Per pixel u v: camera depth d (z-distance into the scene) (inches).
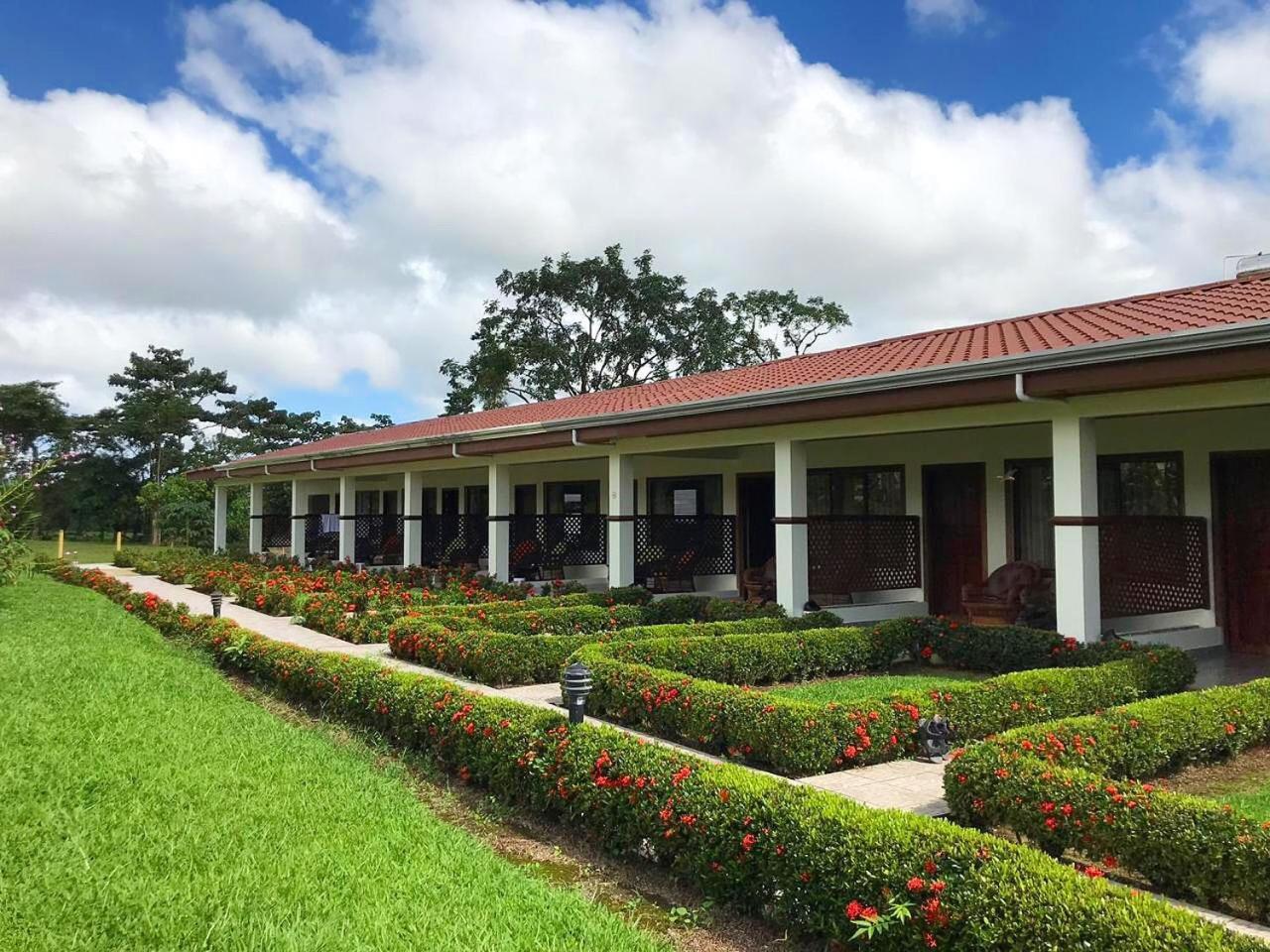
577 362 1565.0
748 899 150.1
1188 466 378.3
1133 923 107.2
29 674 281.0
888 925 125.0
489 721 220.5
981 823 177.3
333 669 295.1
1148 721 207.3
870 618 432.8
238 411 2161.7
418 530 699.4
